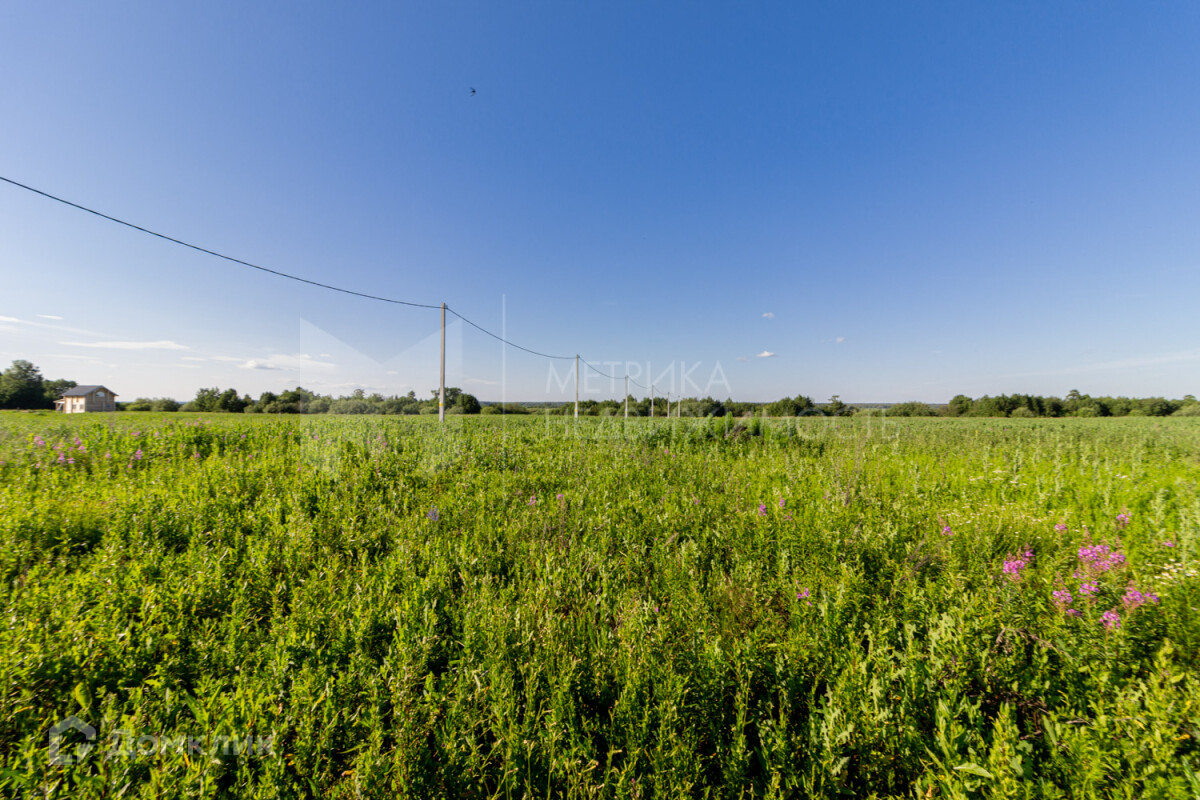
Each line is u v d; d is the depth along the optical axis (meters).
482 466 7.86
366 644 2.82
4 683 2.27
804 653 2.58
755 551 4.19
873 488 6.24
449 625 3.16
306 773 1.99
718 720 2.28
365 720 2.14
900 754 2.04
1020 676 2.40
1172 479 6.91
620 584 3.73
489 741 2.27
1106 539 4.23
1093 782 1.77
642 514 5.32
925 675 2.31
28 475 6.33
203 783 1.81
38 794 1.80
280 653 2.57
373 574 3.81
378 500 5.68
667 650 2.65
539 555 4.14
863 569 3.67
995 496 6.28
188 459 8.02
